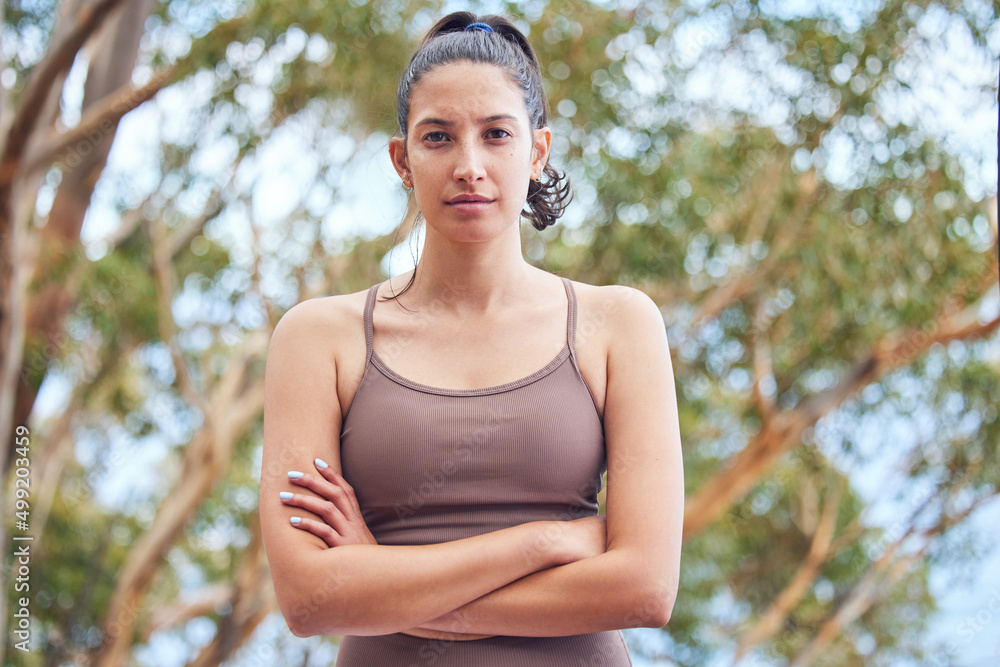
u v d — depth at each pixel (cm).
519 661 147
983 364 780
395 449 149
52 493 845
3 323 581
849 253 681
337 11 604
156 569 748
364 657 154
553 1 646
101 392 804
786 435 773
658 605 144
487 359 155
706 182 685
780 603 929
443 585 142
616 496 152
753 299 749
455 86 150
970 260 691
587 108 648
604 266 678
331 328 160
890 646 988
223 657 738
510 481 149
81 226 693
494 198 151
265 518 151
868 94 646
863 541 962
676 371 754
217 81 633
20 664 773
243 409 768
